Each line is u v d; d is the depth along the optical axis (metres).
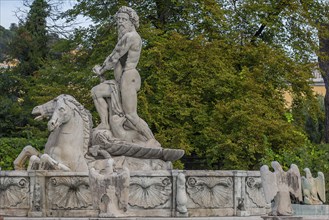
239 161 27.30
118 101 18.16
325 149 29.17
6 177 15.83
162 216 15.80
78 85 29.78
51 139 17.22
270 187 14.36
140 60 27.91
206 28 30.53
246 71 28.73
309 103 31.50
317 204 17.84
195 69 28.20
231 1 31.67
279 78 30.66
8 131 38.25
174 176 15.94
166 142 26.95
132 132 18.17
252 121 27.14
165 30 30.73
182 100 27.58
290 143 28.25
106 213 13.99
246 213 16.44
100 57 29.22
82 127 17.31
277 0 31.31
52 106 17.25
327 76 35.06
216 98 28.94
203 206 16.23
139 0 30.91
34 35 40.88
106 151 17.62
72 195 15.68
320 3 32.72
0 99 38.62
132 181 15.73
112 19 30.47
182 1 29.89
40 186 15.67
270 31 31.77
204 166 29.84
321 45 33.38
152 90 28.48
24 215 15.67
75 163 16.88
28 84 36.78
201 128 28.05
